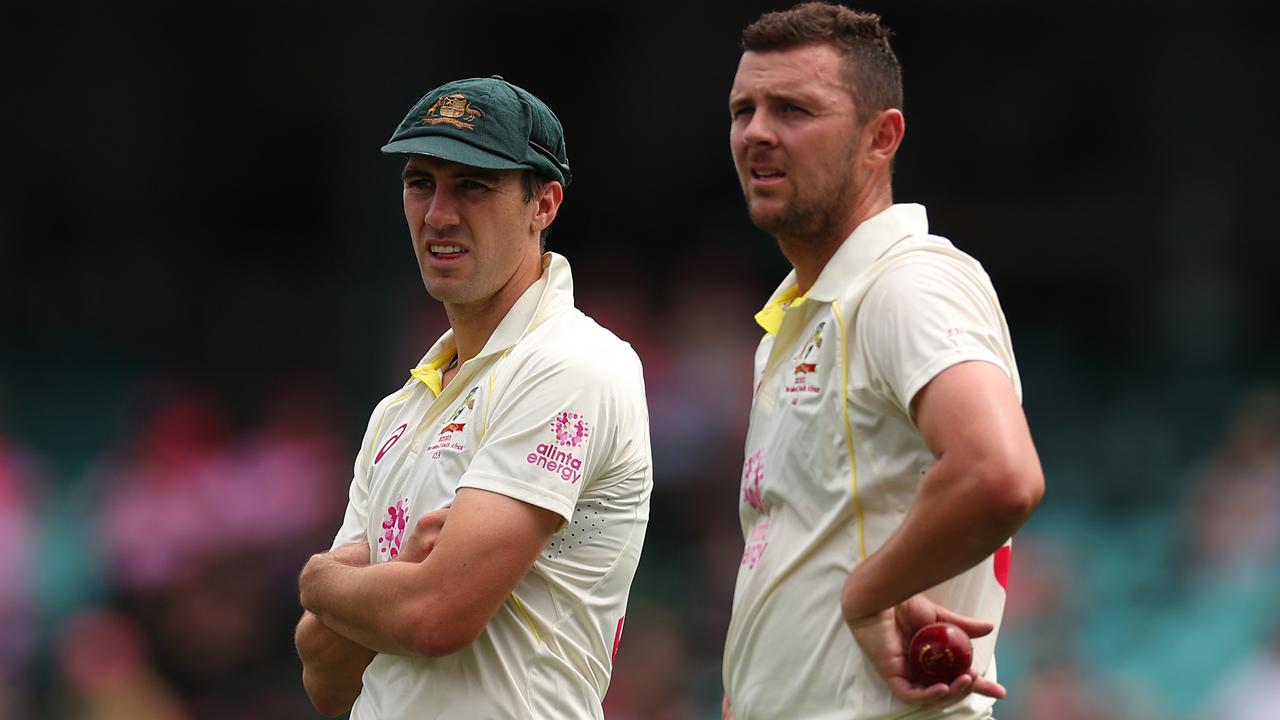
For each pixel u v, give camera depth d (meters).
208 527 38.03
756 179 12.27
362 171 53.84
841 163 12.14
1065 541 40.16
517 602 11.95
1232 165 55.97
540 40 58.47
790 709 11.80
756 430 12.65
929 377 10.73
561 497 11.75
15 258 60.22
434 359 13.05
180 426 40.72
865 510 11.48
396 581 11.51
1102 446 48.03
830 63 12.11
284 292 60.53
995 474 10.20
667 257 61.62
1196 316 54.88
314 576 12.18
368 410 49.69
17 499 41.00
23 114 60.03
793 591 11.84
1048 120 60.22
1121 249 61.00
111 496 40.34
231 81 60.50
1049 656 31.78
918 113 60.53
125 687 33.38
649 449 12.80
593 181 61.72
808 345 12.06
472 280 12.29
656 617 35.16
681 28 57.94
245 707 33.59
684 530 40.31
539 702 11.98
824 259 12.48
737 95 12.36
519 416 11.95
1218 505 37.78
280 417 43.19
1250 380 53.31
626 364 12.59
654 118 60.47
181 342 59.38
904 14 56.16
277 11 56.44
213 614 34.53
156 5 56.78
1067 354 58.97
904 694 11.01
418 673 11.94
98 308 59.84
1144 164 59.84
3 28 58.12
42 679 35.44
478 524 11.50
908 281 11.27
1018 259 62.12
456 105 12.18
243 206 62.56
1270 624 33.16
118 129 61.09
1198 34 54.72
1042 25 56.94
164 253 61.69
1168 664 34.59
